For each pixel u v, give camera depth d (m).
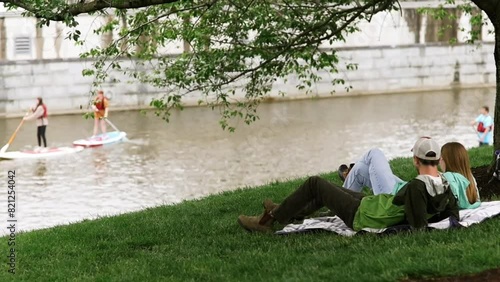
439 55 102.69
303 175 56.84
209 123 83.06
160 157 65.75
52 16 24.97
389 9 29.72
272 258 21.34
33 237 28.31
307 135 74.62
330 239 22.44
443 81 103.62
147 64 85.62
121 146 71.38
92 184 55.88
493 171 29.98
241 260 21.61
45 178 58.41
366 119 83.25
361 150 66.81
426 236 20.50
